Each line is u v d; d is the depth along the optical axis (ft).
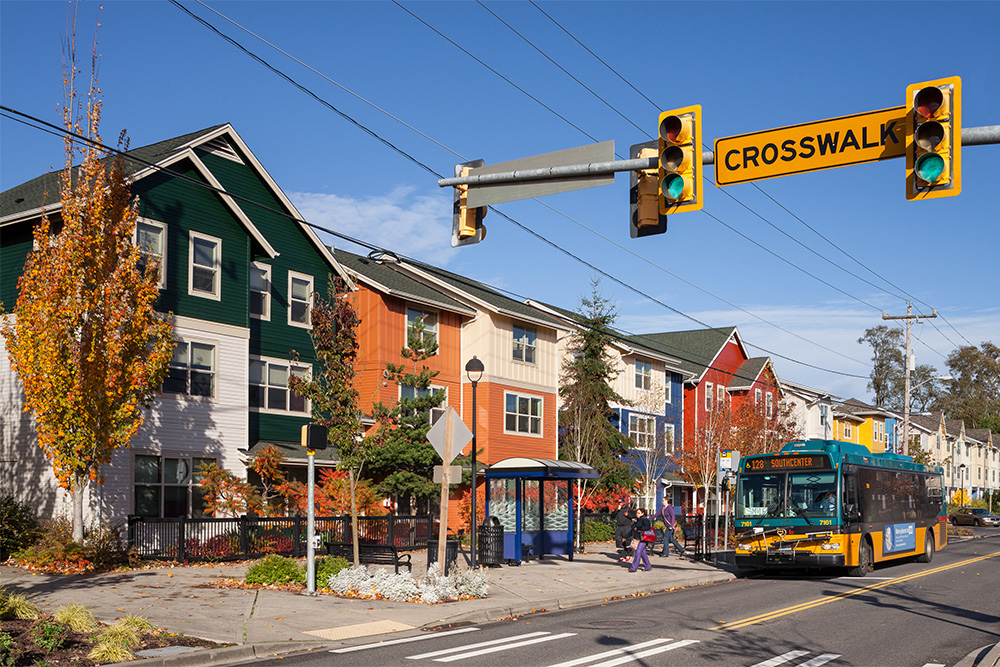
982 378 392.27
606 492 139.23
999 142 28.48
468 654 40.68
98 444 74.28
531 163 39.04
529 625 50.75
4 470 85.51
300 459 96.02
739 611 56.70
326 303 105.81
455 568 62.59
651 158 34.60
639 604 61.46
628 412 161.58
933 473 113.60
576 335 146.51
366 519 90.27
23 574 66.85
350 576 60.44
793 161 31.94
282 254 104.58
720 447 145.07
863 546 84.33
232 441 93.04
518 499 85.46
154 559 76.54
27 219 85.71
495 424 126.41
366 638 45.75
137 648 39.58
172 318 88.02
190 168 92.68
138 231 86.22
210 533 83.41
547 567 83.05
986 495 356.18
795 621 52.03
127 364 76.33
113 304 74.74
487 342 126.41
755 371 199.21
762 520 82.69
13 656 35.53
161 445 86.48
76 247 74.18
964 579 80.12
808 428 228.84
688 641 44.42
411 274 131.03
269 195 103.45
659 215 34.86
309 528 59.77
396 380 93.45
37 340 73.77
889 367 355.15
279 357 102.78
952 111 28.37
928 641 45.42
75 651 37.93
